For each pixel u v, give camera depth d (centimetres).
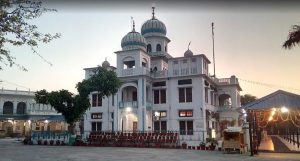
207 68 4091
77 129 4972
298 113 2098
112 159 1752
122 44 4322
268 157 1805
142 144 2878
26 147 2880
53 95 3403
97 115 4247
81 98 3441
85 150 2472
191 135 3544
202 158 1788
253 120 2181
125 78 3891
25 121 5825
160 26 4716
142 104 3738
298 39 1588
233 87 4397
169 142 2764
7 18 679
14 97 5791
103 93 3447
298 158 1734
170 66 3919
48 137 3722
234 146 2108
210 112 3869
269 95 2008
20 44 706
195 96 3678
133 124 4138
